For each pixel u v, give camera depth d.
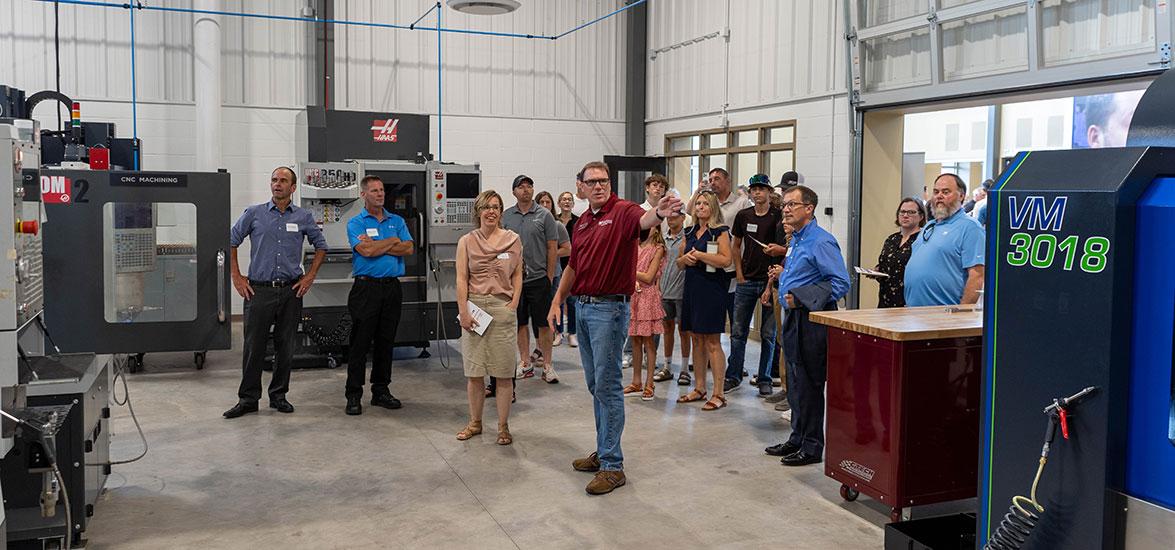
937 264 4.42
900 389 3.53
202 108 8.69
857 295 7.45
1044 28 5.82
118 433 5.05
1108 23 5.43
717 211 5.50
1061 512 2.19
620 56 10.70
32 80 8.53
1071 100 8.70
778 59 8.29
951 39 6.49
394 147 7.70
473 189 7.18
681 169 10.16
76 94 8.68
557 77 10.45
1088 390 2.09
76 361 3.64
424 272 7.21
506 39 10.16
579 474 4.38
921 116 10.18
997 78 6.11
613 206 4.00
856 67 7.21
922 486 3.60
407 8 9.72
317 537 3.56
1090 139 8.56
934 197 4.45
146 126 8.92
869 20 7.07
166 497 4.01
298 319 5.63
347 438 5.01
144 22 8.84
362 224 5.57
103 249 6.11
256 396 5.53
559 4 10.37
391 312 5.66
